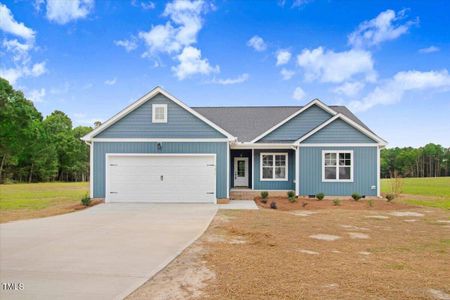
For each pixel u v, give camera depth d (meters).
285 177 19.64
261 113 22.94
